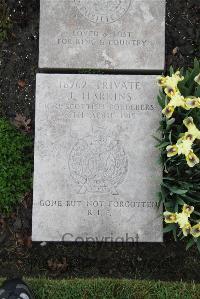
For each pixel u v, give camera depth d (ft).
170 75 4.49
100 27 4.58
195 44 4.96
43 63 4.56
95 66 4.57
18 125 4.84
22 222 4.78
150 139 4.48
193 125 4.05
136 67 4.58
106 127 4.49
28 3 4.96
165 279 4.72
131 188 4.47
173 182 4.42
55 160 4.47
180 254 4.75
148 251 4.75
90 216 4.47
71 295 4.46
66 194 4.47
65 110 4.49
